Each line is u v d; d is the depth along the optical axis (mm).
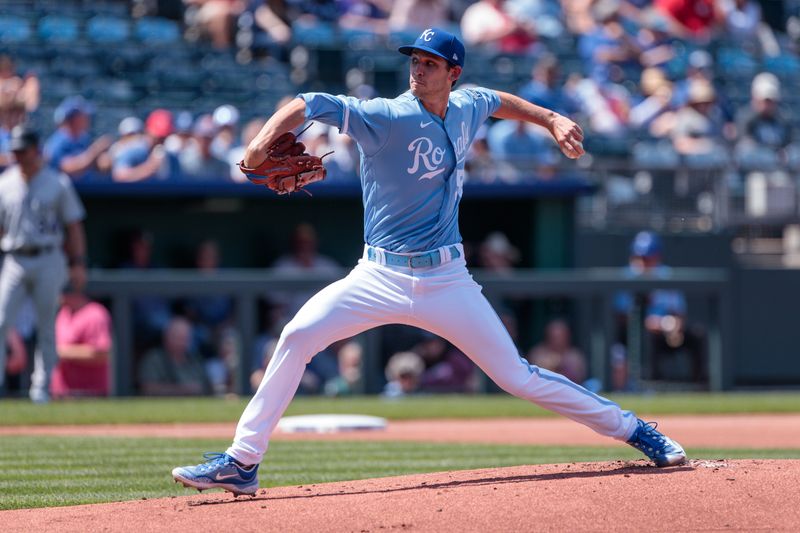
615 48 64562
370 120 16016
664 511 14773
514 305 44531
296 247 45719
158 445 27609
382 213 16484
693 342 46469
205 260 44375
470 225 48406
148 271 44531
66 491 19828
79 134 45906
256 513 15320
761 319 51031
